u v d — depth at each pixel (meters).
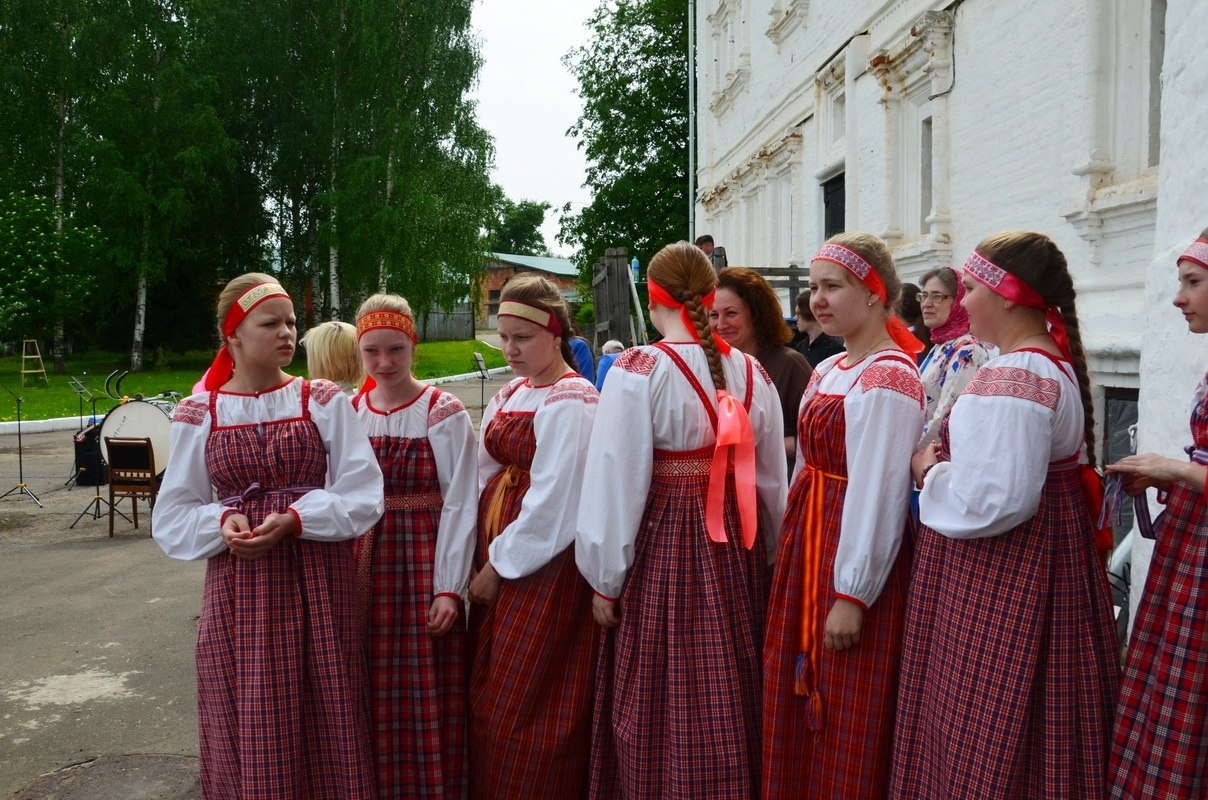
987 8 5.80
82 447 9.14
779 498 2.68
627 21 23.33
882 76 7.28
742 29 13.12
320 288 26.62
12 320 21.48
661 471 2.47
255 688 2.33
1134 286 4.43
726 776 2.32
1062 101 5.00
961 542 2.09
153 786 3.27
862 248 2.33
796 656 2.35
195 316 27.00
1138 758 1.94
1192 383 2.93
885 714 2.24
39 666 4.52
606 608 2.47
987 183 5.86
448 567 2.73
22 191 22.84
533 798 2.61
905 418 2.20
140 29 23.59
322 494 2.42
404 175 24.19
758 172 12.20
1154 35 4.46
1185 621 1.89
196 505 2.49
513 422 2.76
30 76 22.91
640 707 2.39
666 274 2.54
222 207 25.27
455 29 24.58
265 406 2.47
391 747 2.69
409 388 2.84
